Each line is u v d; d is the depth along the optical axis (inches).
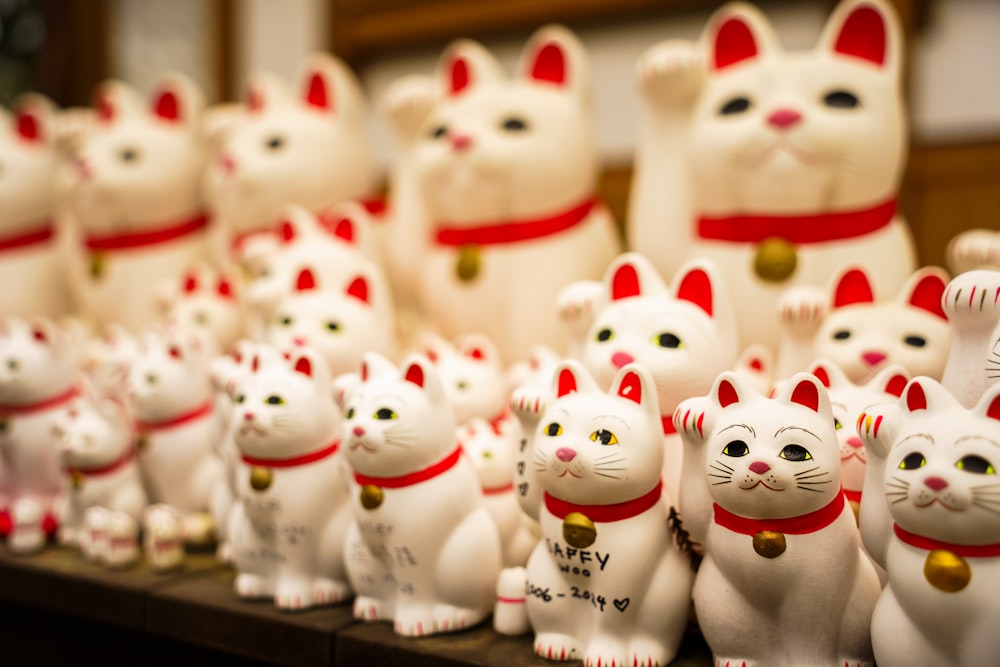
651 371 46.6
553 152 64.8
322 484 50.6
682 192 63.1
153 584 55.3
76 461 59.8
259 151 73.4
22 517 62.6
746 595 40.3
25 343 64.7
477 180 64.5
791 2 80.6
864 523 38.9
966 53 75.6
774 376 55.8
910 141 77.1
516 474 47.0
